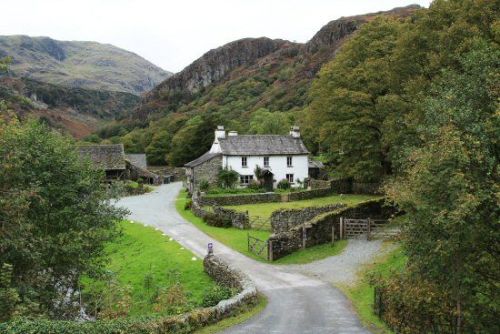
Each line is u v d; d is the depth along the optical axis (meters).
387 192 15.67
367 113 45.72
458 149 12.26
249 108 177.38
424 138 15.50
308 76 190.88
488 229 12.71
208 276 26.59
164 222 44.69
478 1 27.42
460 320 13.73
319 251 30.12
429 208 12.79
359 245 30.62
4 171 17.44
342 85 50.19
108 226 23.17
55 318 18.94
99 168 24.36
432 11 32.31
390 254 26.80
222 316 17.50
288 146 68.88
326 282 23.62
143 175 92.44
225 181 63.72
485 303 14.04
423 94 27.64
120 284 22.23
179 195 70.62
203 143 103.62
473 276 13.45
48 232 20.75
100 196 22.80
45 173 19.77
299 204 51.06
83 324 13.52
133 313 21.55
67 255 19.66
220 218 41.34
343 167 50.12
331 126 48.28
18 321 12.91
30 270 17.78
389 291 16.50
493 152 13.27
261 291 22.08
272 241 29.08
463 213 11.53
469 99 14.53
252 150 66.31
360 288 22.06
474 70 15.47
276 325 16.66
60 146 21.95
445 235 12.99
